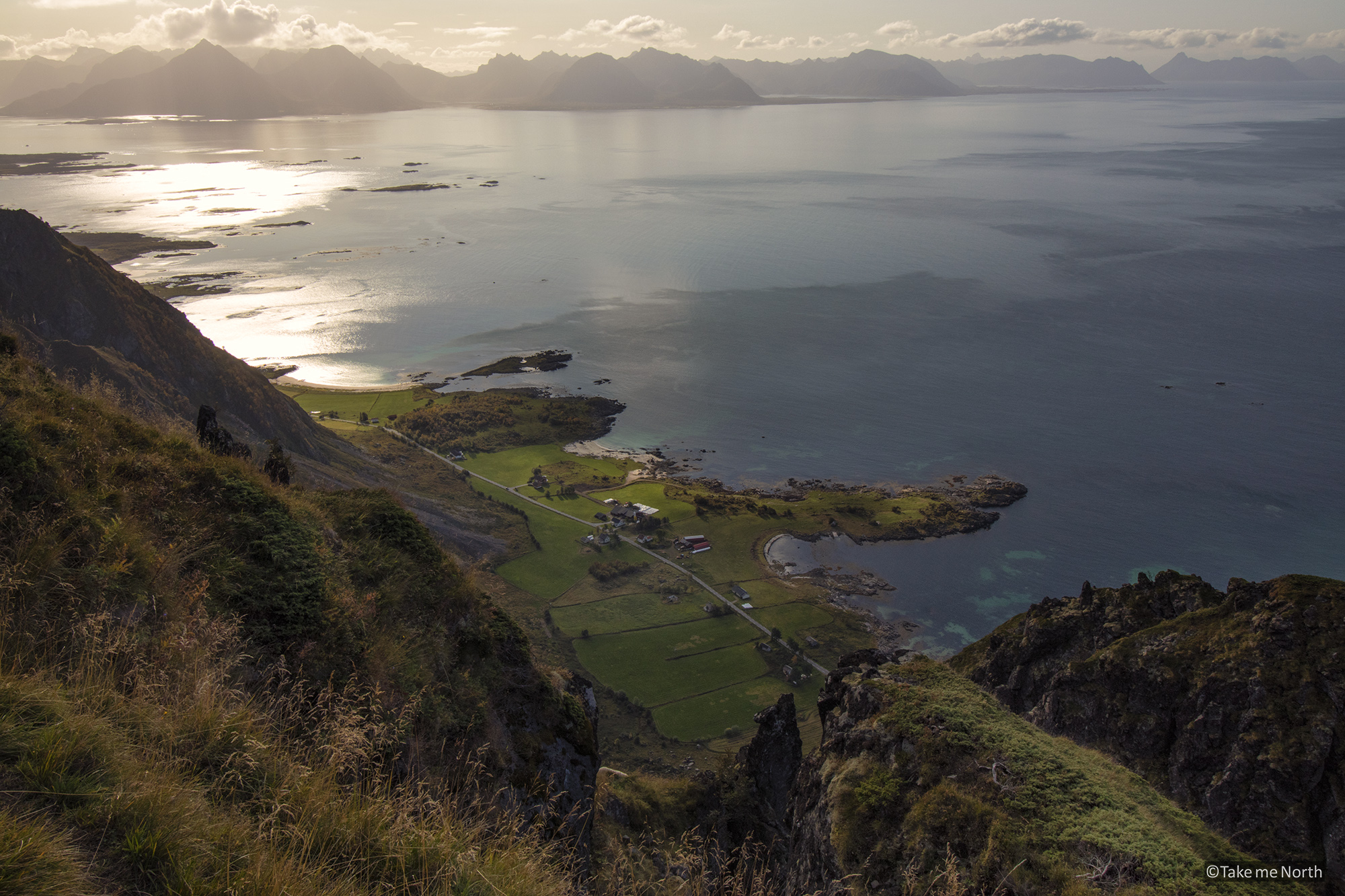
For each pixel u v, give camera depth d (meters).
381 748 12.12
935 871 13.66
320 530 16.45
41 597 10.33
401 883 8.53
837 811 16.22
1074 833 13.60
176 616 11.62
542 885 9.75
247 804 8.63
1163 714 29.92
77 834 7.08
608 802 23.61
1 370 15.08
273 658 12.67
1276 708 27.64
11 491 11.82
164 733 8.95
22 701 8.10
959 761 15.84
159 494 14.26
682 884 16.12
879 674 19.83
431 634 15.93
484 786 13.88
